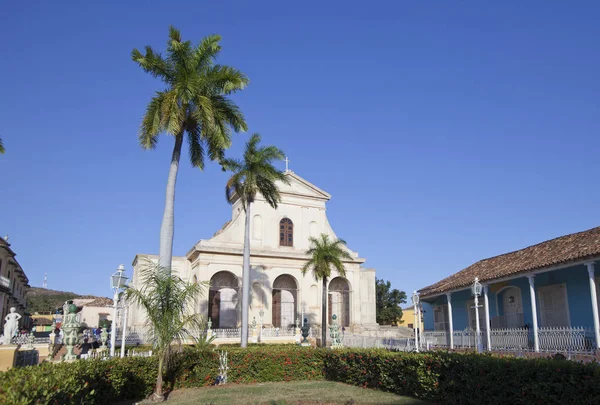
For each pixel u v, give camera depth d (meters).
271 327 39.50
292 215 45.50
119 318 43.44
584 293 18.89
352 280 45.47
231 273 41.69
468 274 26.05
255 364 17.75
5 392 6.44
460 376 11.85
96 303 63.69
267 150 30.03
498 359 10.91
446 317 28.75
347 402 12.45
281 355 18.19
